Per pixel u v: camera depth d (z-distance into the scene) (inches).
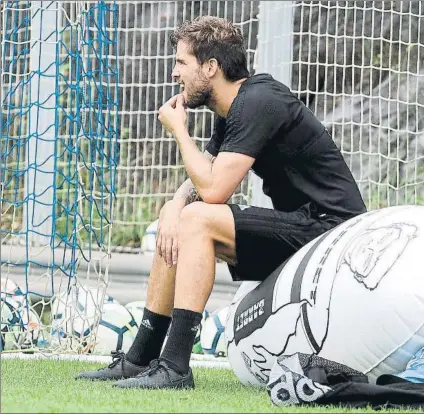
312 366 437.7
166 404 407.5
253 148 509.0
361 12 1111.0
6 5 848.9
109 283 966.4
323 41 1111.6
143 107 1127.0
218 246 505.7
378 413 394.6
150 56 1095.0
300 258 501.0
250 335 513.0
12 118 940.0
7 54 1003.9
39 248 979.9
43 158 968.9
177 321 487.2
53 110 966.4
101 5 800.3
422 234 476.7
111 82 1015.0
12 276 956.6
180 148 521.3
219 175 505.0
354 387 417.4
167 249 519.8
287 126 519.8
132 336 752.3
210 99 537.0
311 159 526.6
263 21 922.1
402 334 457.7
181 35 532.7
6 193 1086.4
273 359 497.4
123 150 1123.9
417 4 1104.2
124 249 1089.4
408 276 461.7
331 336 468.1
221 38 527.2
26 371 580.7
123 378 528.1
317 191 528.1
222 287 922.7
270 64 917.2
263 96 514.0
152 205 1120.8
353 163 1109.7
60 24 964.6
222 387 520.1
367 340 462.0
